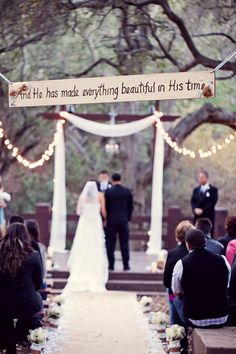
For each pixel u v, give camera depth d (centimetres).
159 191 1925
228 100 2133
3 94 2094
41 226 1995
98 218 1641
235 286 942
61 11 1467
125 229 1677
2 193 1688
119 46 1927
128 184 2803
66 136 2994
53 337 1071
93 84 933
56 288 1634
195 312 891
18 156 1608
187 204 3147
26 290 927
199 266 894
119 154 2842
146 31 1730
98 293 1548
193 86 888
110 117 1917
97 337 1082
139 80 910
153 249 1961
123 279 1656
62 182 1931
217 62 1500
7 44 1652
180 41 1800
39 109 2577
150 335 1100
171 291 1042
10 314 920
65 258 1866
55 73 2223
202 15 1505
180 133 2203
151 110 1908
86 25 1744
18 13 1427
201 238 909
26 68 2155
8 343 927
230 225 1163
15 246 925
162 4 1389
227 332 867
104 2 1421
